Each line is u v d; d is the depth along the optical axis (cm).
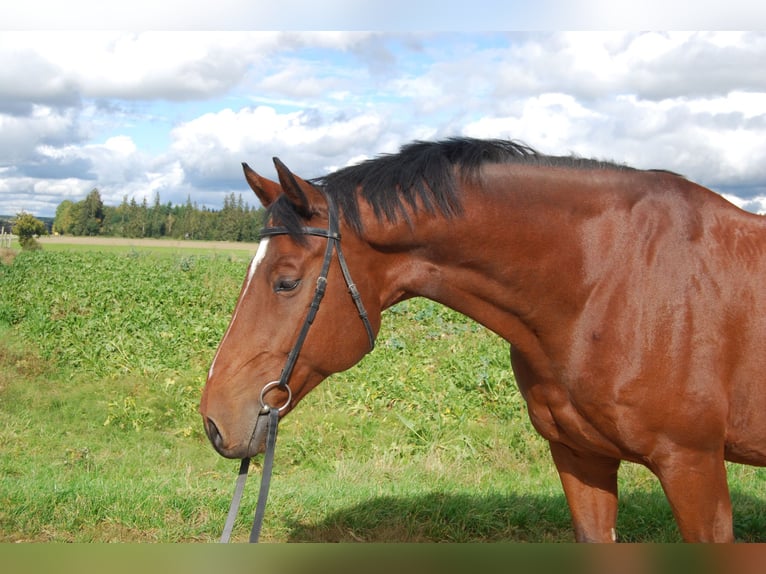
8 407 782
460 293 276
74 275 1642
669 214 270
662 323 258
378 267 266
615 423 264
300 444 650
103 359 952
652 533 461
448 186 262
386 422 722
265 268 252
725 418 263
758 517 467
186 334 1055
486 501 491
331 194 260
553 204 269
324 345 255
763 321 261
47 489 500
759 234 273
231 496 496
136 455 652
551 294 269
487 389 803
